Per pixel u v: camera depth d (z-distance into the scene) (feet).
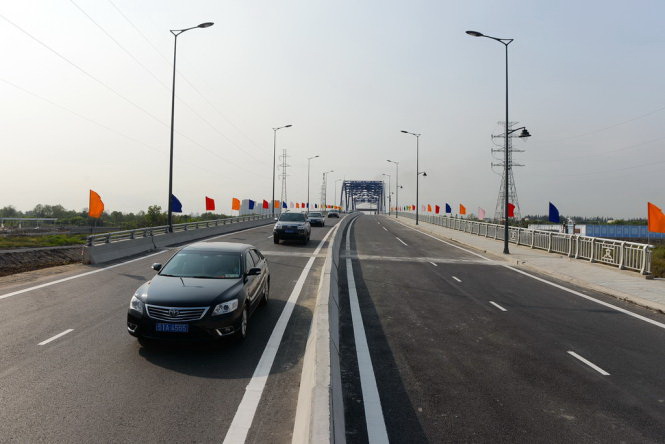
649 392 17.75
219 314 20.52
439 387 17.75
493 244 84.84
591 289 42.32
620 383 18.66
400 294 37.47
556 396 17.12
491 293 38.93
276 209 247.91
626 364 21.16
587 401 16.71
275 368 18.84
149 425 13.61
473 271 52.47
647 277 46.65
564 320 29.89
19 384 16.43
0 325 24.18
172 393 16.05
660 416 15.57
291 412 14.80
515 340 24.75
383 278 45.55
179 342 19.93
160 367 18.60
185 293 21.03
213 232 98.63
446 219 139.74
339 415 14.10
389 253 69.10
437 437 13.66
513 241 86.48
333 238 66.39
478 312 31.50
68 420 13.74
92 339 22.09
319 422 11.76
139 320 20.17
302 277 43.19
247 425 13.83
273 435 13.25
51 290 34.06
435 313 30.91
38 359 19.12
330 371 15.47
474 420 14.90
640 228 174.50
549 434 14.06
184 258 25.64
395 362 20.67
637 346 24.25
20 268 49.34
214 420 14.08
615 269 53.01
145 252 61.21
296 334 23.94
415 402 16.28
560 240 68.90
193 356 20.12
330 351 17.72
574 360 21.54
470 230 114.01
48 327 23.99
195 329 19.90
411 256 65.92
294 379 17.70
